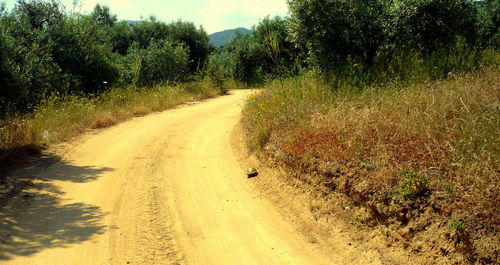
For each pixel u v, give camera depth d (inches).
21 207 233.1
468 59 362.9
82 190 269.9
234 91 1201.4
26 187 267.4
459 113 230.8
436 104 246.4
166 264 179.8
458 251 148.9
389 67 370.3
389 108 268.1
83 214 230.7
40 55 637.9
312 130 279.9
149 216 232.5
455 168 182.5
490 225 146.4
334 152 236.7
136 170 320.5
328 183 225.9
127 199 257.9
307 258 185.3
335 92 354.6
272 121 344.5
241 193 272.1
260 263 182.4
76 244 193.2
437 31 402.0
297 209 232.4
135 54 1163.3
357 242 187.3
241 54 1407.5
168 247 196.2
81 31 756.6
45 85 577.6
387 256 171.0
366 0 402.6
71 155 361.4
